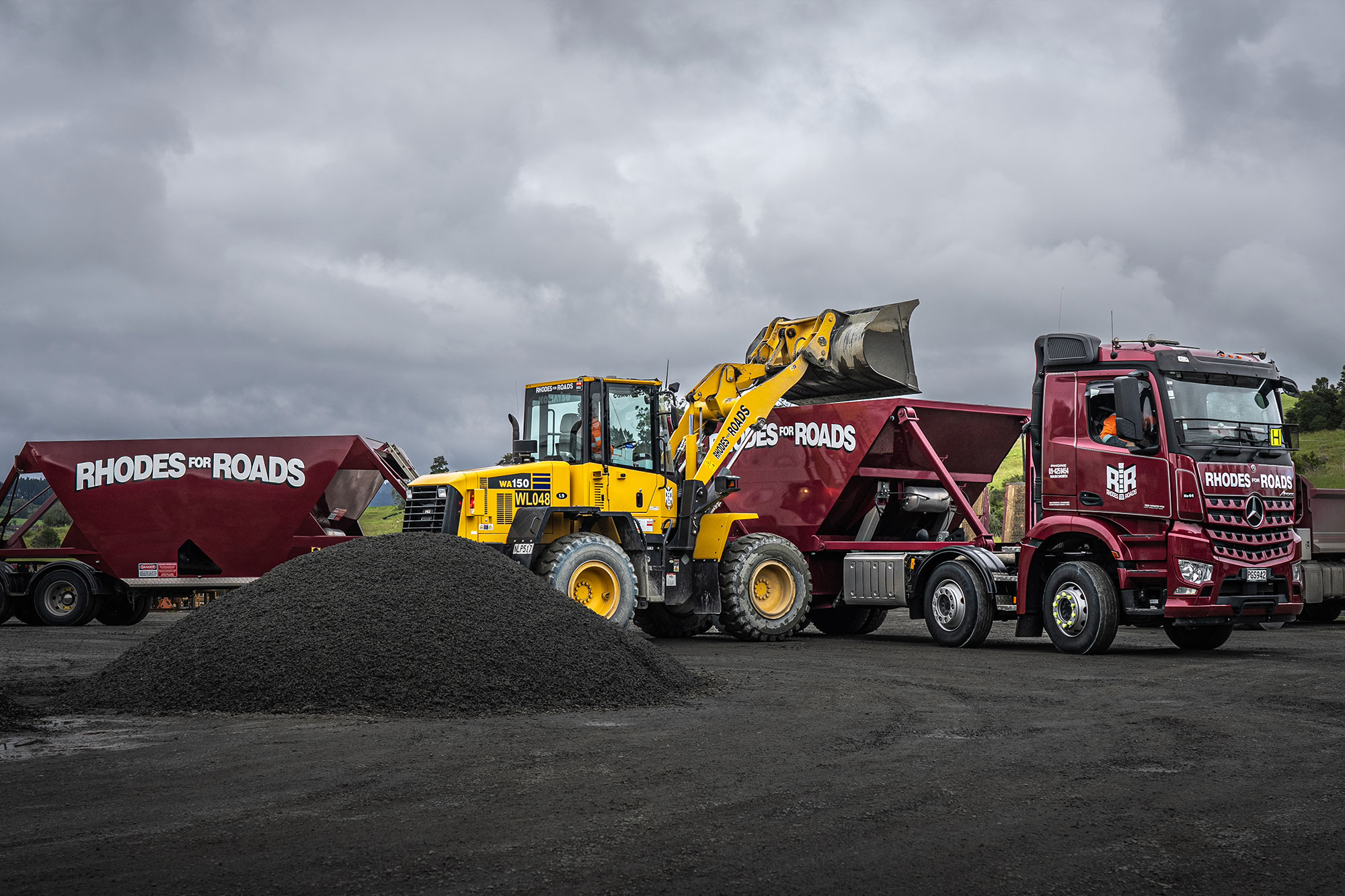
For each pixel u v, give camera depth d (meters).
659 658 9.79
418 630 8.94
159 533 19.77
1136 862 4.52
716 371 16.22
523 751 6.73
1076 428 12.95
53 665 12.28
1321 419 49.50
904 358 15.88
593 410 14.72
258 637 8.98
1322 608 19.73
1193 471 11.98
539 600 9.83
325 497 20.53
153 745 6.98
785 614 15.62
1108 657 12.36
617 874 4.31
